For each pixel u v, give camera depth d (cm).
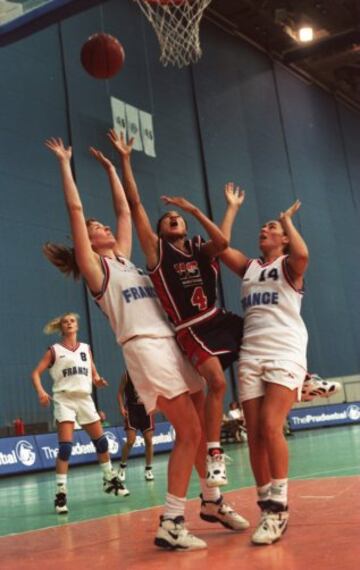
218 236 418
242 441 1744
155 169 1877
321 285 2377
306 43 2458
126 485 828
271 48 2481
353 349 2442
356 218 2722
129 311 411
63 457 639
